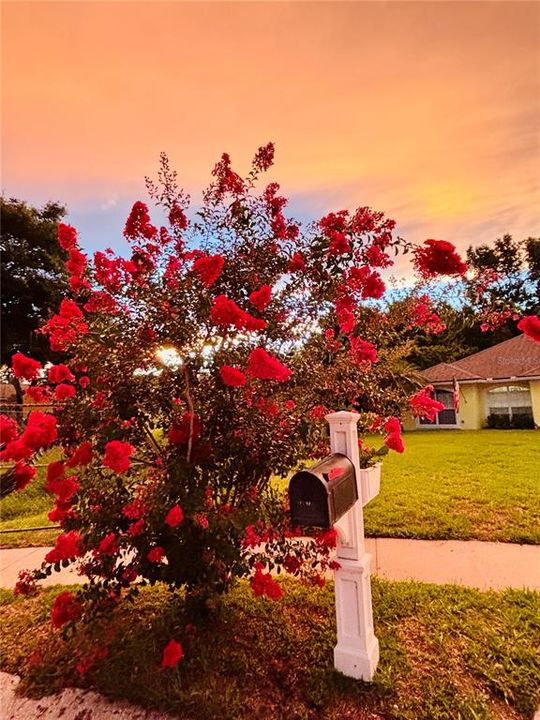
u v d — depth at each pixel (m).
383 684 1.78
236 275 2.37
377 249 2.33
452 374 13.10
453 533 3.53
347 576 1.92
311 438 2.28
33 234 12.77
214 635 2.23
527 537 3.37
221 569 2.11
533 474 5.54
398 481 5.50
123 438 2.20
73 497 2.14
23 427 2.25
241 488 2.36
